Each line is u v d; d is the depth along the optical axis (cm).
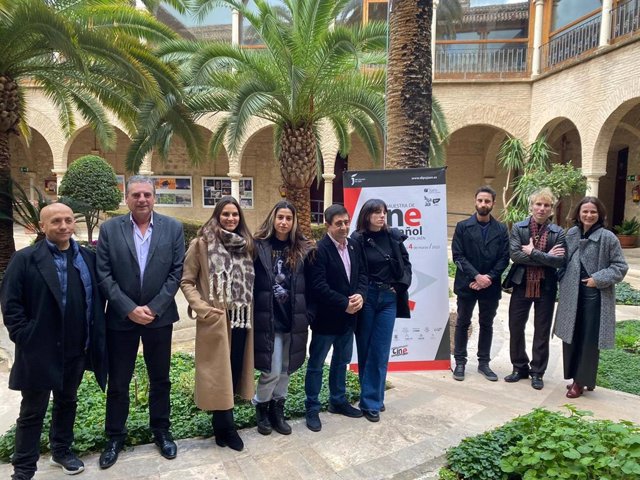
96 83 906
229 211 310
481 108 1542
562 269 432
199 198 1956
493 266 444
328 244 339
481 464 284
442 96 1559
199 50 855
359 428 347
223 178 1945
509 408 389
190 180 1947
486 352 474
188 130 994
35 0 632
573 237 427
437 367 449
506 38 1552
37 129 1703
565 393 427
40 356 259
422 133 546
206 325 300
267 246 323
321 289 329
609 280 398
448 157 1823
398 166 547
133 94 902
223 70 888
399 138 546
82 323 278
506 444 300
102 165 1080
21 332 258
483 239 446
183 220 1157
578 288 418
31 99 1691
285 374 336
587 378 412
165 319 294
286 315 323
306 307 333
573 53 1340
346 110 940
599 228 418
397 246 364
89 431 321
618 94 1135
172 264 303
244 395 314
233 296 302
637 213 1512
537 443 268
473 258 446
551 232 433
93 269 286
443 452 314
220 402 298
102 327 284
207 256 305
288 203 327
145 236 299
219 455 307
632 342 605
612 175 1728
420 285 443
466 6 1571
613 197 1733
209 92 895
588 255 416
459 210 1820
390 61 554
